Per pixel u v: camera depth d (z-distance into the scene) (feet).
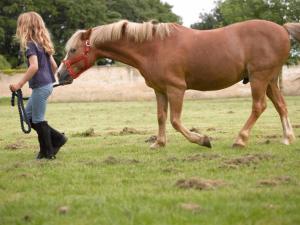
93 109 86.99
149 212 15.65
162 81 29.19
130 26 29.37
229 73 29.12
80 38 29.81
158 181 20.38
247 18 106.32
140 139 37.47
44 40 26.84
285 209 15.66
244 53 29.04
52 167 24.45
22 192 19.26
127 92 131.75
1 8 179.63
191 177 20.75
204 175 21.25
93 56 29.96
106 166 24.31
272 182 19.17
